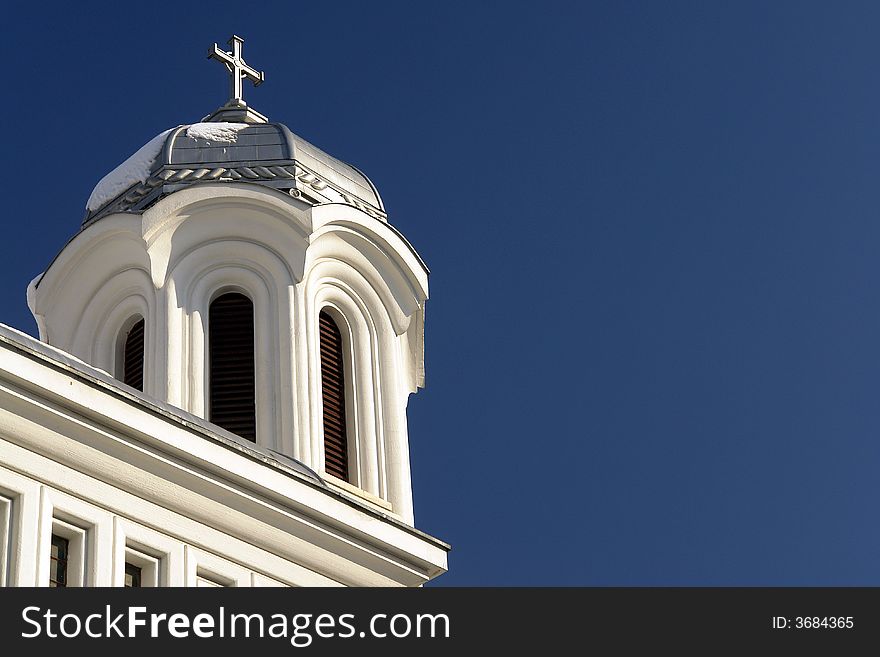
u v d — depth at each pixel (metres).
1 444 29.48
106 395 30.56
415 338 42.03
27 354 29.81
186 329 39.69
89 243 41.19
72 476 30.17
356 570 33.66
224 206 40.78
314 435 38.34
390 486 39.00
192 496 31.53
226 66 47.22
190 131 42.91
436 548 34.69
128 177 42.69
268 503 32.34
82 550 29.94
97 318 41.34
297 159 42.28
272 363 39.31
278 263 40.47
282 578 32.50
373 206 42.94
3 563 28.92
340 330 41.03
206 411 38.91
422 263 42.12
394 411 40.19
